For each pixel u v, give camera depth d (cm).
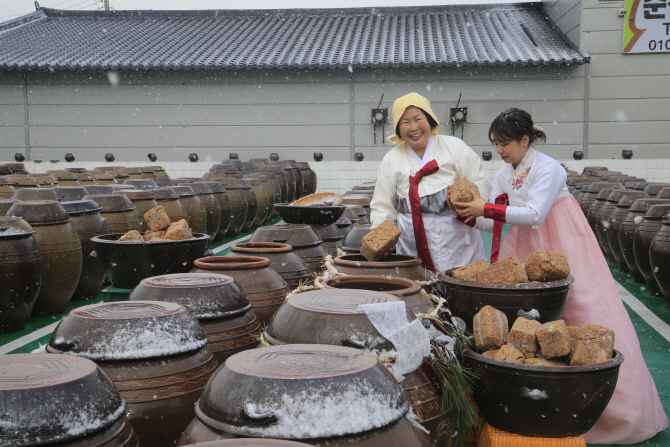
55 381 149
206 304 262
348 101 1852
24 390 142
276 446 122
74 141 1912
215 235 937
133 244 399
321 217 499
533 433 240
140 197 648
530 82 1789
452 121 1798
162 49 1977
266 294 313
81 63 1814
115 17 2394
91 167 1888
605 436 299
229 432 146
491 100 1803
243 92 1875
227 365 163
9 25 2284
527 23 2050
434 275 308
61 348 210
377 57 1775
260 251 361
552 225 314
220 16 2348
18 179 747
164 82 1884
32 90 1900
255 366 160
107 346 206
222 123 1888
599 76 1777
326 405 146
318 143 1873
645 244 659
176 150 1905
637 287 734
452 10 2212
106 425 153
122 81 1888
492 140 324
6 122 1911
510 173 327
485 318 256
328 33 2072
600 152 1795
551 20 2047
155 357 210
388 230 313
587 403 233
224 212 981
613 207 832
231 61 1802
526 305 262
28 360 168
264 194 1217
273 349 178
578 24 1775
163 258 407
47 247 528
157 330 214
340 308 206
